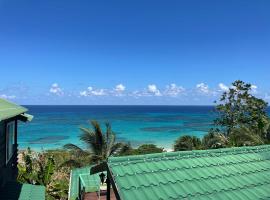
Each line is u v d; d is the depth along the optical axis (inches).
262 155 358.3
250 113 1737.2
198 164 315.3
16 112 517.7
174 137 3649.1
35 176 872.9
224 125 1792.6
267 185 299.0
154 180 277.3
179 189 270.7
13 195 540.4
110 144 1250.6
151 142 3314.5
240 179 301.1
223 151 350.9
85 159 1216.2
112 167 287.4
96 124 1227.2
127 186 263.6
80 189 783.1
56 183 965.8
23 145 3107.8
